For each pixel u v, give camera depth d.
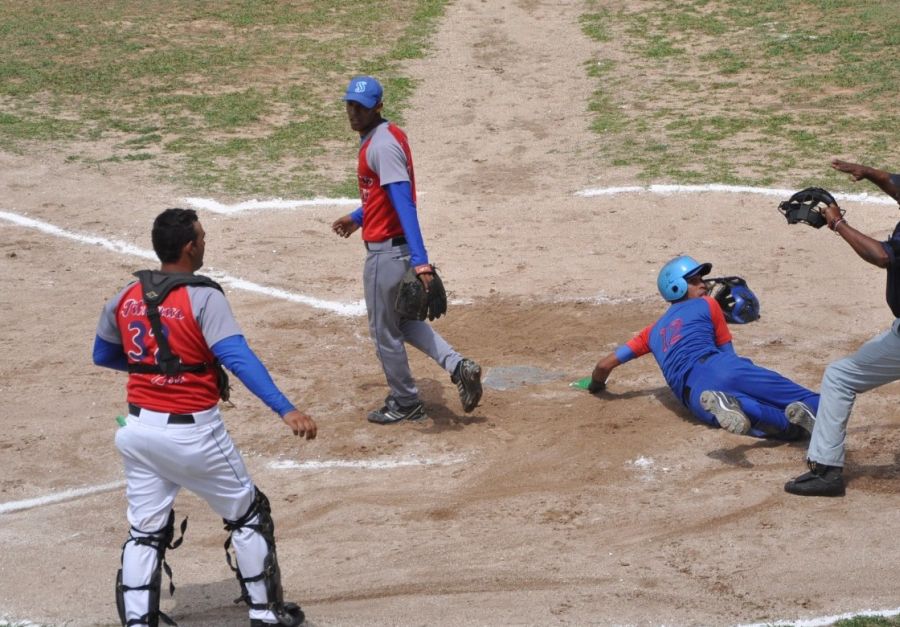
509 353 33.44
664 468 25.72
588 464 26.09
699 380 26.97
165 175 51.16
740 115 58.00
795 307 36.03
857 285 37.81
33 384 31.66
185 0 82.38
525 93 64.56
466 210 47.06
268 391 16.97
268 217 46.25
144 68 67.62
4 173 50.97
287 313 37.03
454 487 25.33
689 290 28.45
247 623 19.44
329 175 51.53
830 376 23.52
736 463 25.73
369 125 26.42
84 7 80.06
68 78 65.50
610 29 75.56
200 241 17.98
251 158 53.84
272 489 25.61
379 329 27.69
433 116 61.09
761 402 26.56
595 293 37.84
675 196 47.06
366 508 24.42
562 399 29.98
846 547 21.72
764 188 47.31
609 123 58.34
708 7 78.81
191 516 24.41
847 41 68.88
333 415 29.47
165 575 21.42
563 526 23.22
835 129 54.69
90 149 54.62
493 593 20.48
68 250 42.75
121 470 26.80
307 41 73.94
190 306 17.09
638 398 29.78
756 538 22.25
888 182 23.41
